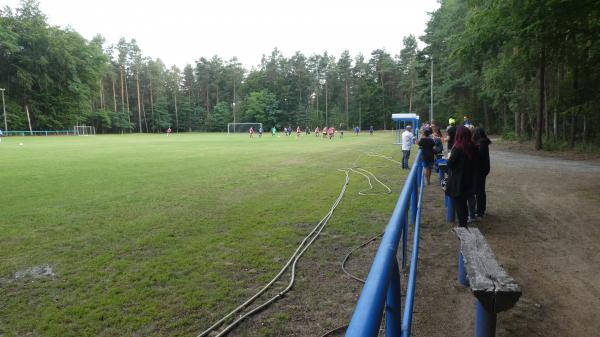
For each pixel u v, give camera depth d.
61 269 5.55
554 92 28.16
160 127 108.06
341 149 28.89
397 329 1.94
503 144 30.91
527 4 15.98
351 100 108.81
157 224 7.86
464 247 3.62
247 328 3.99
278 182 13.15
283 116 109.81
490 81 31.42
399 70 102.62
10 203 9.80
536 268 5.32
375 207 9.33
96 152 26.17
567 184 11.84
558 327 3.84
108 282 5.10
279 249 6.36
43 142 42.28
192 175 14.80
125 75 106.44
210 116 110.94
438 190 11.50
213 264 5.70
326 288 4.90
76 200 10.17
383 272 1.36
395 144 35.34
